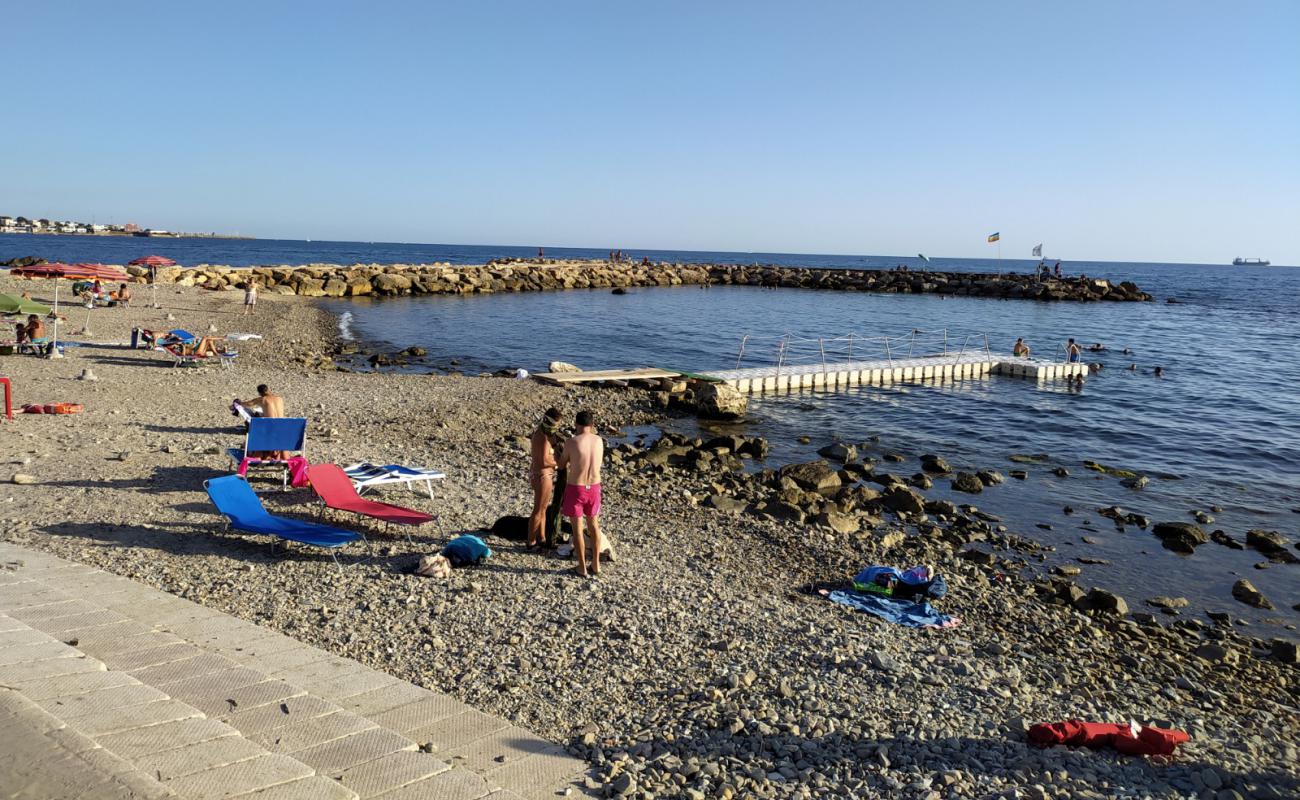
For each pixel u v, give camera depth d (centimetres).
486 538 1102
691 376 2803
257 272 6166
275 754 488
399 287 6450
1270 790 640
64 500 1126
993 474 1877
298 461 1278
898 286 9362
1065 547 1433
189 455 1415
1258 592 1233
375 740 554
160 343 2519
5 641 607
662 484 1591
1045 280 9288
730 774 589
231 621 784
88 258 10481
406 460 1561
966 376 3416
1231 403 2942
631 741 633
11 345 2441
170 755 461
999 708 747
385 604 868
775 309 6594
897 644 894
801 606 990
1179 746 702
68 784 384
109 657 640
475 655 770
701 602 955
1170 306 8012
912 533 1453
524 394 2397
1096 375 3538
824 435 2284
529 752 593
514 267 8519
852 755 634
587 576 997
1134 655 982
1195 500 1766
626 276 9106
